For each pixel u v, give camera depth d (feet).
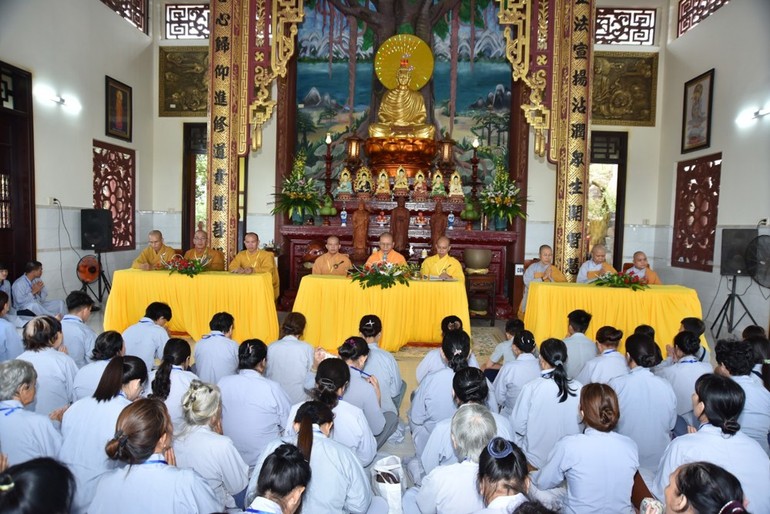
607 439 7.65
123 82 31.35
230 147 25.16
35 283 21.31
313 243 28.63
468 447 7.24
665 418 9.86
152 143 34.73
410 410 11.18
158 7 34.37
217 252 23.89
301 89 33.83
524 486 5.88
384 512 8.13
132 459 6.06
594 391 7.79
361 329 12.46
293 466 5.49
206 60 34.32
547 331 18.58
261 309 19.38
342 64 33.73
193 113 34.55
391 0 33.01
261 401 9.78
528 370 11.61
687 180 30.22
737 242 24.22
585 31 24.72
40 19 24.29
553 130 25.50
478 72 33.37
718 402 7.51
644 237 33.68
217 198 25.35
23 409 8.13
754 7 24.43
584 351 13.46
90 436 7.86
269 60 25.25
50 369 10.46
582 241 25.18
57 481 4.42
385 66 32.91
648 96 33.22
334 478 7.11
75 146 27.02
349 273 19.79
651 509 6.24
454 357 10.64
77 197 27.30
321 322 19.12
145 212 34.01
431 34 33.09
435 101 33.53
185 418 8.01
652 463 9.99
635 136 33.37
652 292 18.38
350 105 33.76
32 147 23.91
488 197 29.22
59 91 25.70
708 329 26.84
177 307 19.61
